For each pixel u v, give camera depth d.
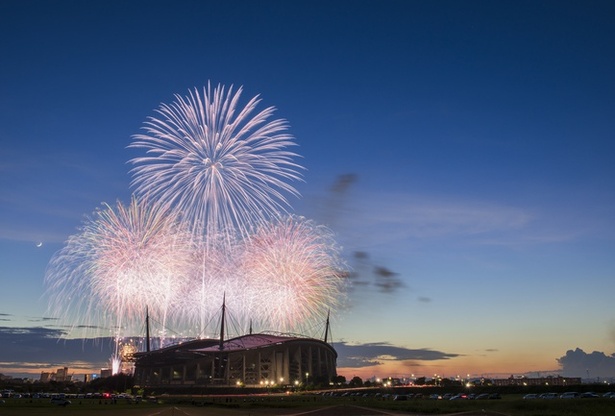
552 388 139.38
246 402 123.94
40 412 80.62
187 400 144.75
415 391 162.75
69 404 114.19
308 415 79.31
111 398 153.25
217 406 109.06
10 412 79.94
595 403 83.62
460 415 73.69
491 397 122.56
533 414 73.44
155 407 103.06
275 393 189.62
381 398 137.50
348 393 173.62
